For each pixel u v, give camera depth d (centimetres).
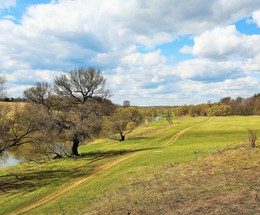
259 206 1235
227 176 1936
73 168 4191
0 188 3334
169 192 1789
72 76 5475
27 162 5781
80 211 1909
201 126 9250
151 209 1494
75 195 2525
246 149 2752
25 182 3531
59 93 5494
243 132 6856
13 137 4078
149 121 15825
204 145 4531
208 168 2323
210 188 1697
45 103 5453
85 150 6719
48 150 5900
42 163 5241
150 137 7462
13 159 6338
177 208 1418
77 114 5275
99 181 2955
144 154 4350
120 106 9131
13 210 2442
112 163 4125
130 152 5053
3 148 3950
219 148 3456
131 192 2055
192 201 1495
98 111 5519
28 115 4112
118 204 1766
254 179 1738
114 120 7556
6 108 3894
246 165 2159
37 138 4234
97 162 4441
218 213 1226
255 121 10569
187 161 2984
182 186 1888
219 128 8206
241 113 17500
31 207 2452
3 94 3962
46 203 2486
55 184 3231
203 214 1247
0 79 3931
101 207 1809
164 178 2292
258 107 17125
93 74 5534
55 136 5312
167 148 4844
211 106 19525
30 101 5381
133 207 1609
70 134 5103
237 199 1382
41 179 3616
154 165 3228
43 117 4422
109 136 8081
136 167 3341
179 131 8056
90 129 5131
